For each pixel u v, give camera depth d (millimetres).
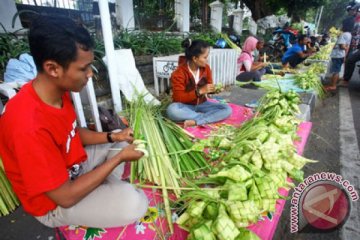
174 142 1991
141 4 6574
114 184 1347
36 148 966
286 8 14938
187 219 1305
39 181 981
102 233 1409
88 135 1698
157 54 4453
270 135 1883
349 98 5016
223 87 4422
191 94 2732
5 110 1035
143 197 1411
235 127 2602
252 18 12852
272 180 1482
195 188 1425
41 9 4840
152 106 2693
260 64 5348
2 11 3600
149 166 1732
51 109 1081
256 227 1414
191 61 2645
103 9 2549
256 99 3859
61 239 1603
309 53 7875
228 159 1745
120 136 1703
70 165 1322
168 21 7090
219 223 1146
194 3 9227
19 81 2236
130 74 3266
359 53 5500
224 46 6125
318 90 4562
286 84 4723
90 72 1104
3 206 1945
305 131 2562
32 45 958
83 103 2625
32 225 1883
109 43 2695
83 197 1163
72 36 964
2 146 1078
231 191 1298
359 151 2904
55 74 1007
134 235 1393
